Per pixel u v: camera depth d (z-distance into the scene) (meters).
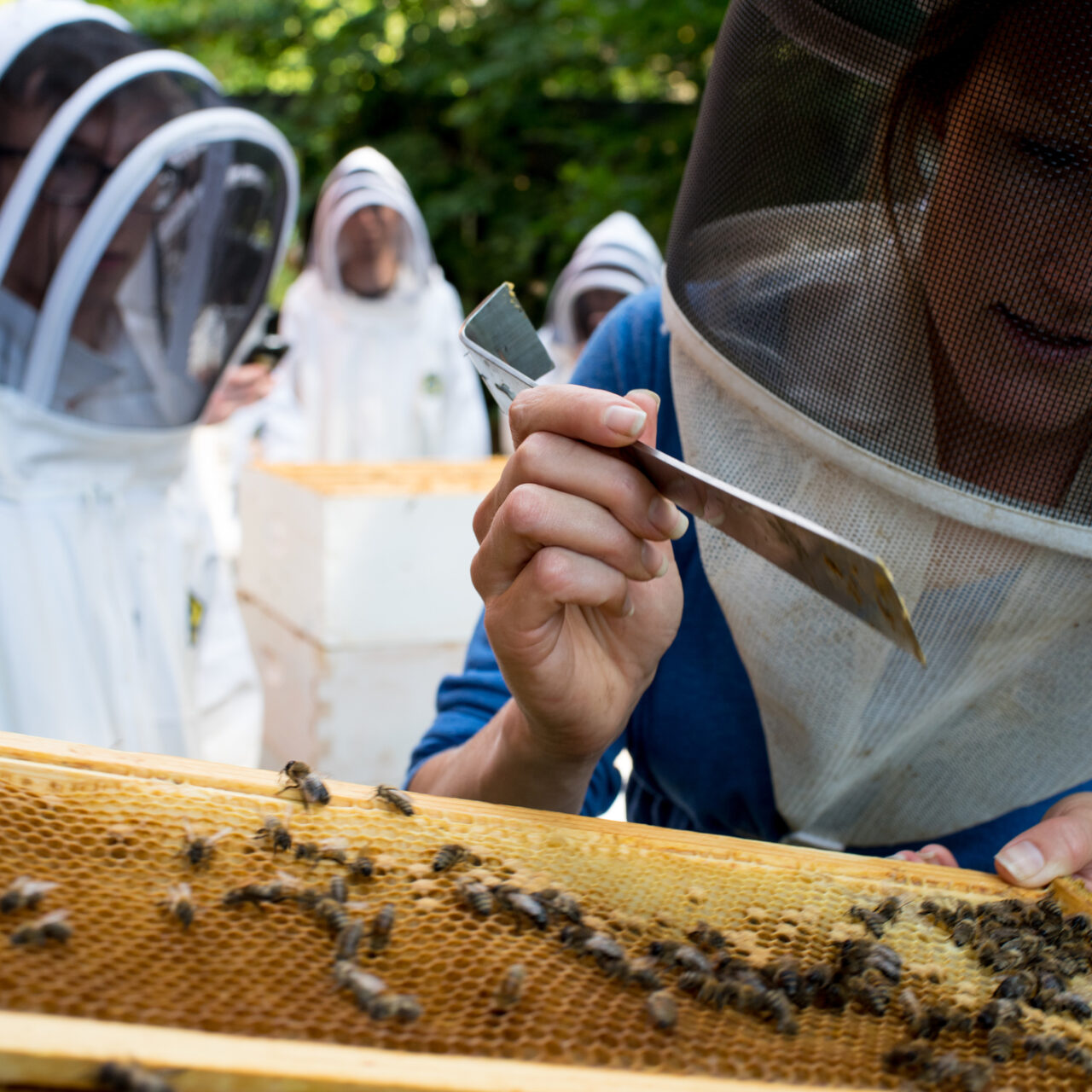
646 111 12.95
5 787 1.19
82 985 0.92
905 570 1.49
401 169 14.54
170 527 3.42
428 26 14.60
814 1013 1.10
